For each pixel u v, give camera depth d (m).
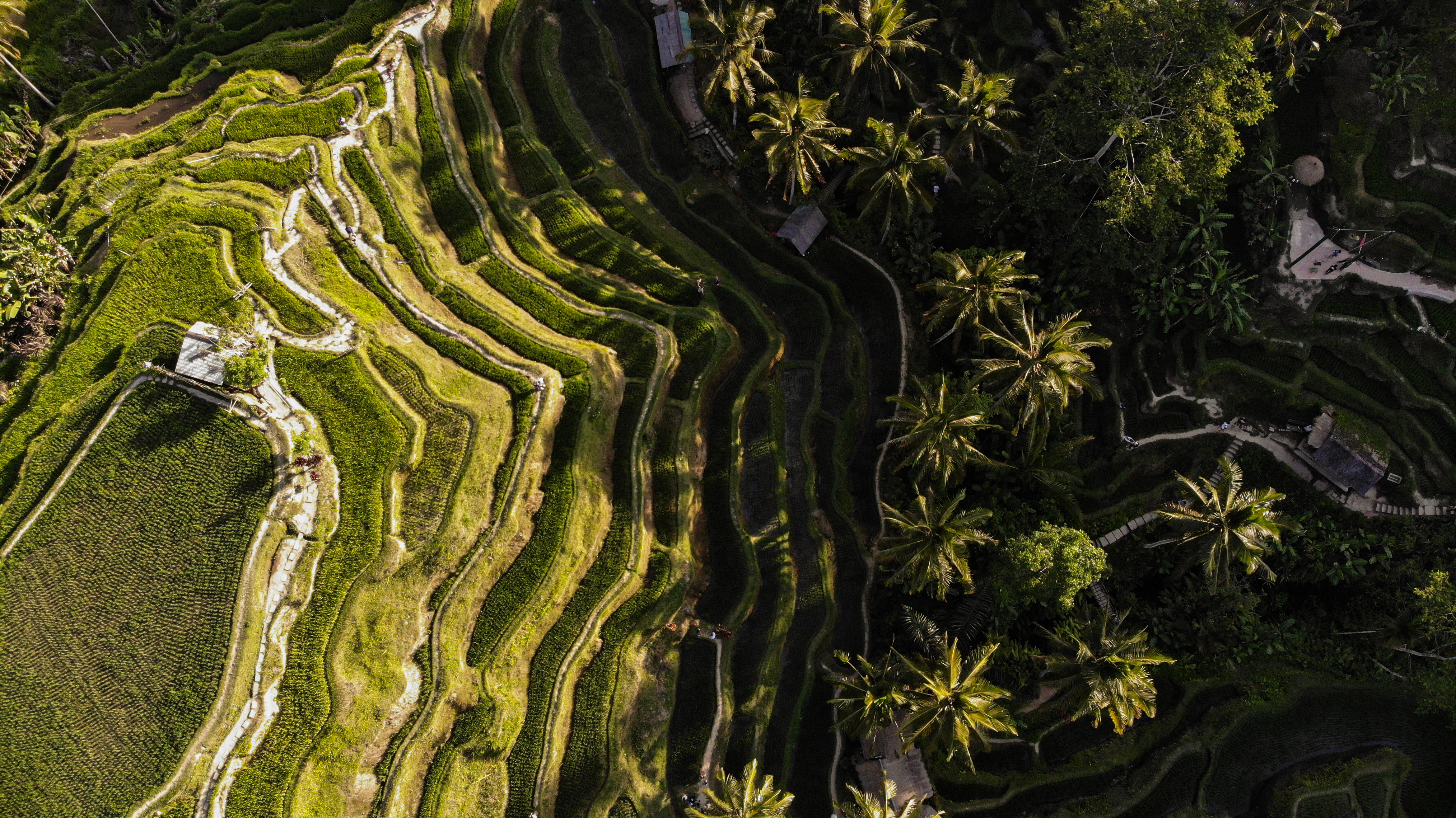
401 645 35.44
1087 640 40.09
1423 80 45.75
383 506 35.94
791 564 42.06
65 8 45.88
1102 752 45.66
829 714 41.59
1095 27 41.16
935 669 37.19
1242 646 47.56
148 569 34.16
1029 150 45.97
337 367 36.84
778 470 42.97
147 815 32.16
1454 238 46.66
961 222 49.34
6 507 34.44
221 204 38.69
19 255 36.25
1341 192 47.00
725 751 39.56
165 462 34.88
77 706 32.94
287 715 34.03
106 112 43.03
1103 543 49.03
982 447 46.84
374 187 40.94
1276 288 48.12
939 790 43.62
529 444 38.28
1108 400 49.88
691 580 40.31
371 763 34.91
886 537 43.72
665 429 41.66
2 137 41.72
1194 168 40.78
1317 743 46.59
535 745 37.25
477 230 42.38
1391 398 48.72
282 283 37.97
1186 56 39.69
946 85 44.78
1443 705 43.03
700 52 42.97
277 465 35.22
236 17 45.53
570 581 38.56
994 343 45.28
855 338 46.50
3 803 32.12
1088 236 46.03
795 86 48.62
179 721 32.97
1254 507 38.56
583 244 43.88
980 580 44.53
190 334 35.19
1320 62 48.09
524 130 45.09
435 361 38.47
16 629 33.47
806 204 47.69
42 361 36.62
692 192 47.31
